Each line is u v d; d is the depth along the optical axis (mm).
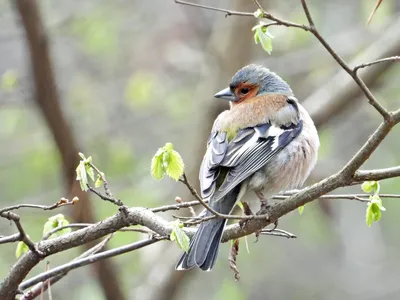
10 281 6590
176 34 16844
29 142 14484
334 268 17125
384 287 16859
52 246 6523
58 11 14516
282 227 16188
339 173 6312
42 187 14688
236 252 6777
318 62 14836
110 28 14664
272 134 7637
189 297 15883
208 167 7242
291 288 16859
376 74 13281
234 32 13758
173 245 13156
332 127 14734
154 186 13656
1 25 15594
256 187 7445
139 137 15883
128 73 16578
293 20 13938
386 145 15727
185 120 15516
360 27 15516
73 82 15922
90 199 11820
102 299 12758
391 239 16797
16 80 11617
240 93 8812
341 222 16500
